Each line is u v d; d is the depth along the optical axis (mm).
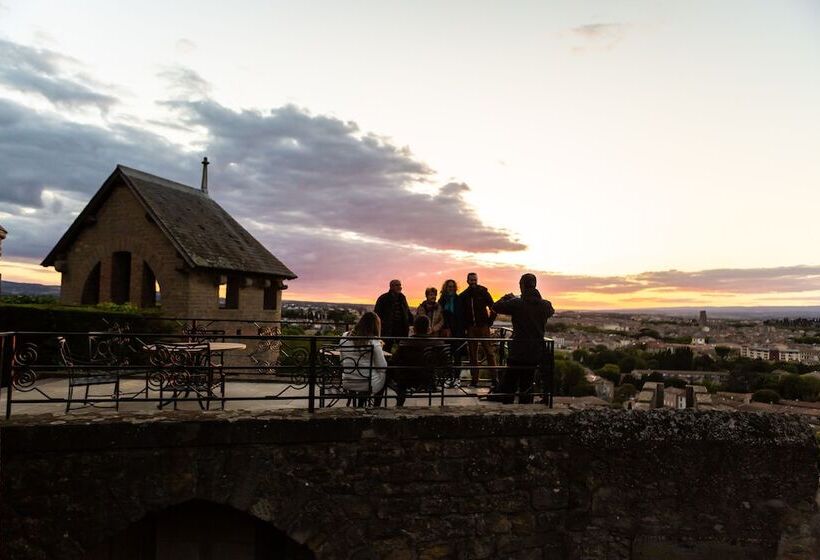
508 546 6418
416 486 6191
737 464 6445
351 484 6023
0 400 7691
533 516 6520
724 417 6621
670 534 6395
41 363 10766
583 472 6594
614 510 6473
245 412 6121
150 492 5582
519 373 7770
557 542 6559
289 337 6320
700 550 6367
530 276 7770
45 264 19188
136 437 5539
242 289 19906
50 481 5410
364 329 7195
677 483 6449
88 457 5480
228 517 6809
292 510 5867
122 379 9750
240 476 5758
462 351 9570
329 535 5949
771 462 6434
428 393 7082
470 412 6484
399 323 9383
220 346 8375
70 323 11070
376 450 6094
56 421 5516
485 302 9492
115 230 18297
